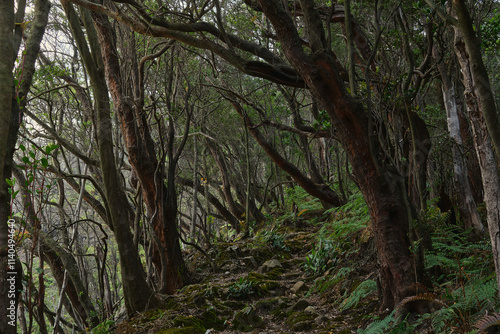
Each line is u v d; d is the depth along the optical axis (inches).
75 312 354.0
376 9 159.0
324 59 166.9
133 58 316.8
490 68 313.3
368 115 161.0
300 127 347.6
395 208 166.4
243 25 376.5
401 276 163.2
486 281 151.6
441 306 145.7
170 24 199.6
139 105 298.8
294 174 418.9
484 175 129.4
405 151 206.5
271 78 195.5
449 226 212.2
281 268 309.9
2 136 120.5
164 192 313.0
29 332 163.0
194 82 422.3
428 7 183.8
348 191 417.1
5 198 138.3
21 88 173.6
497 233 118.8
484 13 205.5
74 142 421.7
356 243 252.8
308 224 442.9
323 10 263.0
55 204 329.7
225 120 541.3
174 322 219.3
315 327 197.3
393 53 189.5
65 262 303.0
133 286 249.4
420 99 302.4
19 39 158.4
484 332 122.4
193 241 446.3
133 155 303.9
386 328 145.5
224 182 599.8
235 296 256.2
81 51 243.8
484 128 156.9
